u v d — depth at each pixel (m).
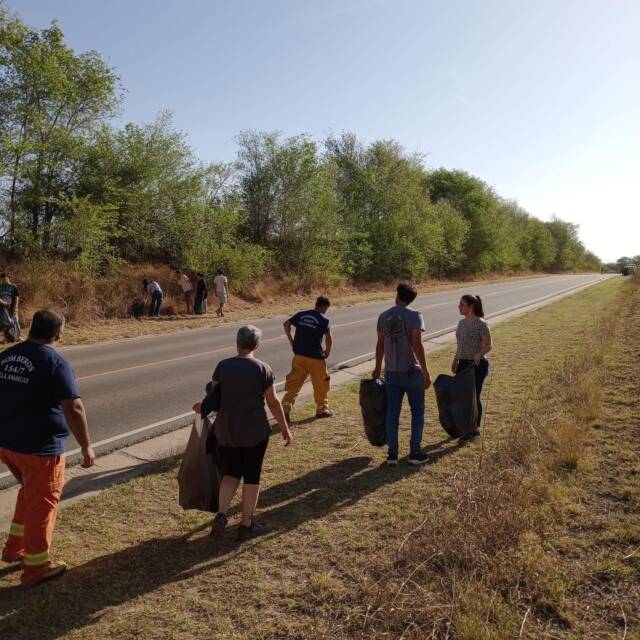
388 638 2.93
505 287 39.84
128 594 3.50
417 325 5.48
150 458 6.07
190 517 4.56
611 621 3.04
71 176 21.45
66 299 18.36
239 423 4.11
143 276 21.95
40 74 18.83
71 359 12.06
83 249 19.97
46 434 3.55
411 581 3.36
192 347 13.70
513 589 3.32
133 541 4.18
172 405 8.27
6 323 13.26
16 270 18.14
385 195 40.28
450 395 5.98
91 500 4.89
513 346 12.37
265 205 30.53
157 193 23.77
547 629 2.99
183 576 3.68
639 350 10.62
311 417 7.41
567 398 7.30
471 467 5.03
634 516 4.16
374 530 4.20
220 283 20.89
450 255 48.22
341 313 21.97
